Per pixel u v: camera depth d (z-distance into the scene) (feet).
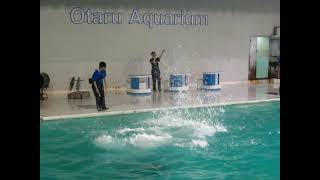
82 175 23.73
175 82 54.95
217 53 64.44
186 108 43.88
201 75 63.31
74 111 40.57
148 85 52.60
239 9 65.51
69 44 54.44
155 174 24.02
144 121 37.63
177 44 61.11
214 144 30.30
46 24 53.01
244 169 24.90
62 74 54.49
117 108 42.19
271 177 23.52
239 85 63.10
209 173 24.22
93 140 31.04
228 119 38.91
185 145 30.01
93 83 40.91
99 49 56.13
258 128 35.40
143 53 58.80
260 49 68.03
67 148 28.96
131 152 28.30
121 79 57.88
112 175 23.88
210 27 63.41
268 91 56.18
